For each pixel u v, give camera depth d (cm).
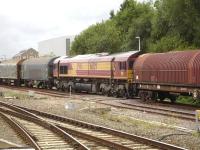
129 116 2494
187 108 2958
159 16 5691
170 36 5294
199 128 1905
